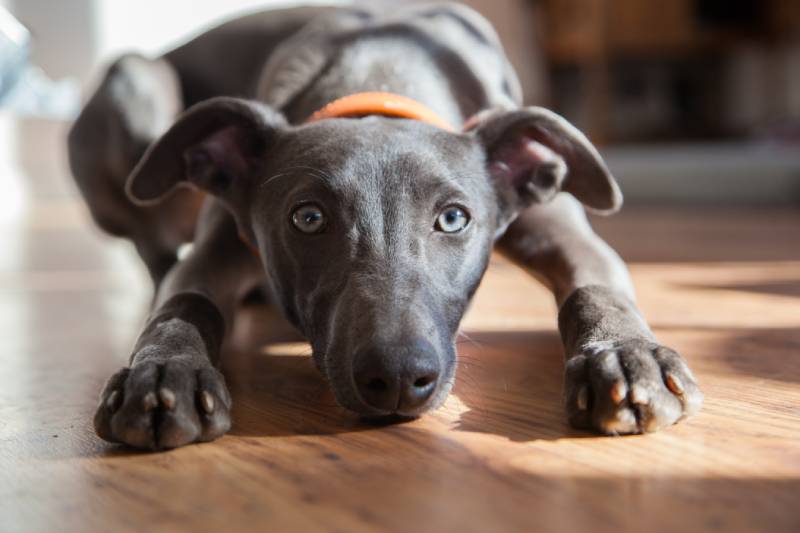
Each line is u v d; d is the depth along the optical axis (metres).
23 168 1.84
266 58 0.71
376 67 0.54
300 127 0.46
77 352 0.53
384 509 0.26
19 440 0.35
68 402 0.41
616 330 0.37
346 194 0.40
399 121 0.45
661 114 2.02
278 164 0.44
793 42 1.94
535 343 0.51
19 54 0.97
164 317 0.41
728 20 1.92
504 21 1.79
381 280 0.37
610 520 0.25
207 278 0.48
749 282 0.69
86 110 0.72
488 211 0.44
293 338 0.55
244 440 0.34
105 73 0.73
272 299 0.58
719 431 0.33
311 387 0.42
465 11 0.65
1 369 0.49
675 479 0.28
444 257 0.41
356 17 0.63
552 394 0.39
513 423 0.35
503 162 0.47
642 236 1.04
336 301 0.38
